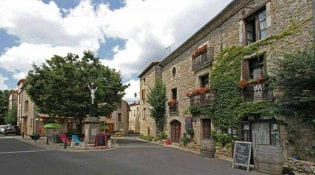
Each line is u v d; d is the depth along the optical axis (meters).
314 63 8.82
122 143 23.89
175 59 22.95
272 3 12.26
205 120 17.81
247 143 10.82
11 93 53.12
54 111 23.25
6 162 11.48
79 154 14.98
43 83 22.83
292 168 10.47
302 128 10.45
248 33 14.17
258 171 10.15
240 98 14.07
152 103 25.20
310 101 9.09
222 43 15.95
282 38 11.62
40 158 12.91
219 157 14.30
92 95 22.20
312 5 10.34
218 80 16.05
